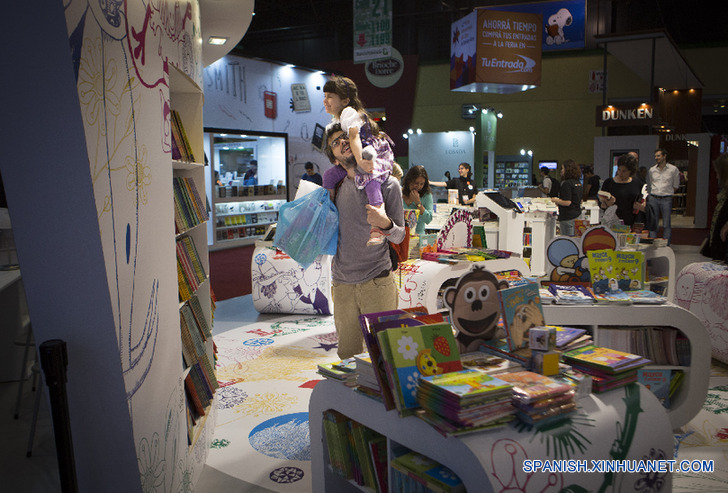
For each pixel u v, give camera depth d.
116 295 1.69
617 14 19.84
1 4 1.46
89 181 1.56
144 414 1.90
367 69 18.80
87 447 1.73
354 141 2.72
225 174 12.45
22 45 1.48
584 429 1.94
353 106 2.93
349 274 2.96
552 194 9.13
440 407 1.82
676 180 9.20
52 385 1.53
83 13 1.55
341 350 3.09
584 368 2.26
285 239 2.98
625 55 13.89
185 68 2.86
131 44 1.92
